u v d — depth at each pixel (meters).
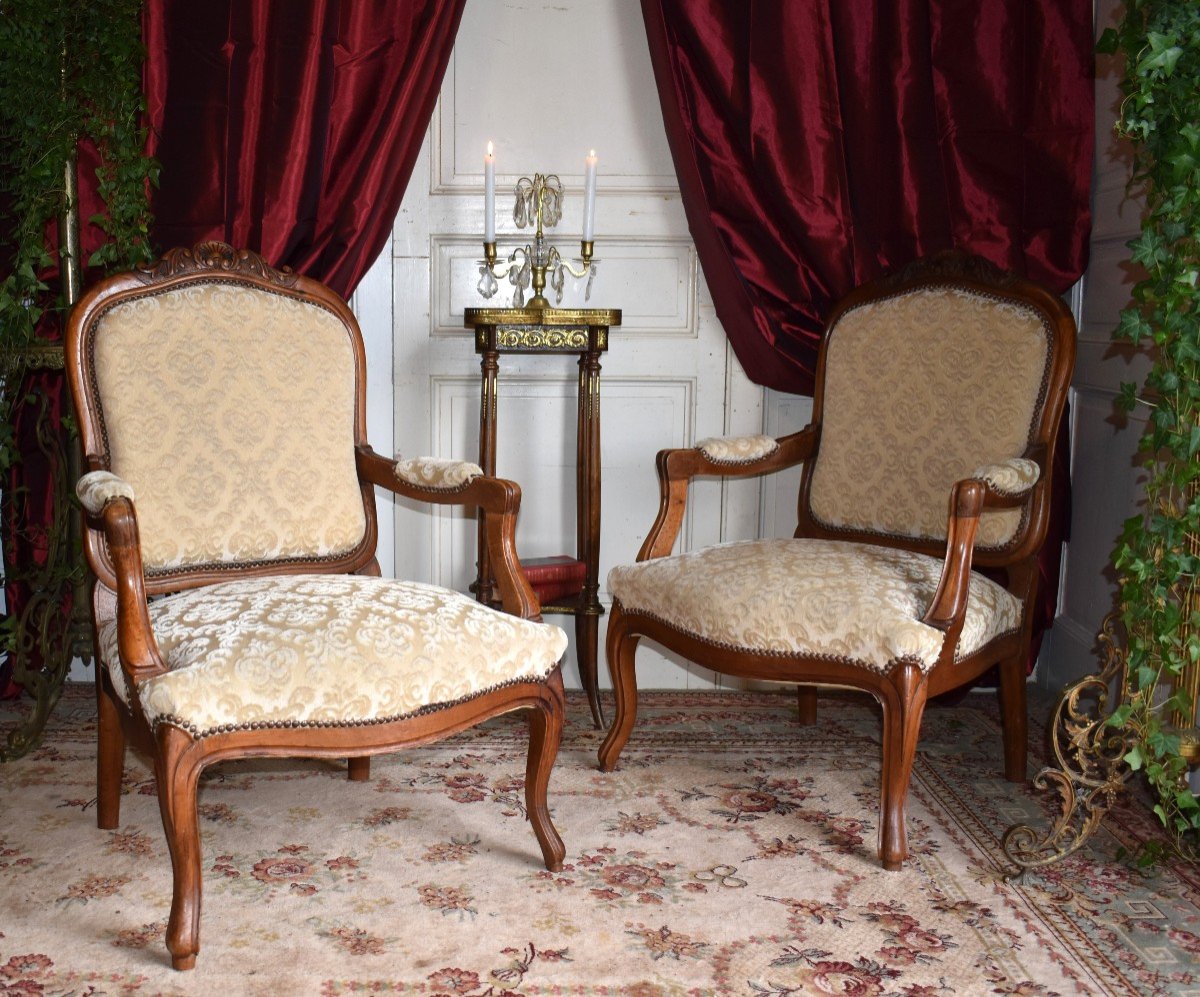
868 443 2.85
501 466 3.49
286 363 2.46
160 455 2.29
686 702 3.39
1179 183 2.11
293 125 3.05
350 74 3.12
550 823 2.24
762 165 3.17
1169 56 2.06
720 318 3.37
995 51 3.15
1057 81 3.15
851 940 2.01
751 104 3.15
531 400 3.47
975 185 3.20
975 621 2.38
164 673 1.86
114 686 2.04
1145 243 2.17
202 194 3.08
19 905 2.08
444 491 2.41
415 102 3.15
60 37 2.86
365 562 2.56
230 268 2.47
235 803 2.55
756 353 3.33
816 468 2.96
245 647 1.87
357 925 2.04
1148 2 2.16
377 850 2.33
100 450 2.29
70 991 1.82
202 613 2.00
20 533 3.15
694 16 3.13
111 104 2.94
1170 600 2.29
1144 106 2.17
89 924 2.02
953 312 2.76
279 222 3.07
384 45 3.13
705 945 1.99
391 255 3.39
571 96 3.36
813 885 2.21
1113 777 2.29
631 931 2.03
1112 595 2.98
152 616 2.05
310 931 2.01
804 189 3.18
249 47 3.04
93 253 3.01
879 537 2.83
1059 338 2.62
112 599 2.26
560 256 3.33
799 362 3.29
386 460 2.55
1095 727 2.37
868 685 2.26
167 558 2.28
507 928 2.04
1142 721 2.27
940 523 2.72
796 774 2.79
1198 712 2.42
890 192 3.20
